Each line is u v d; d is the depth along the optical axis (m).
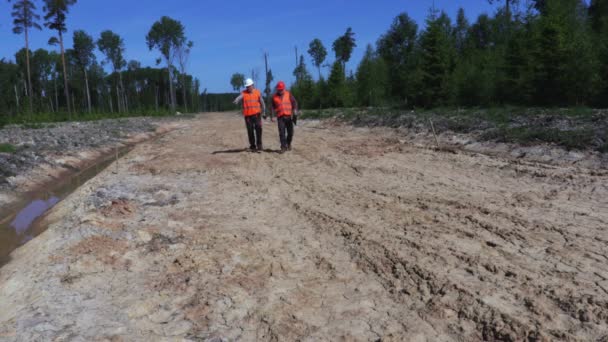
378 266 4.57
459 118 15.14
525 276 4.11
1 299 4.44
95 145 17.67
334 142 14.12
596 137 9.46
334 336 3.45
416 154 11.02
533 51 17.80
